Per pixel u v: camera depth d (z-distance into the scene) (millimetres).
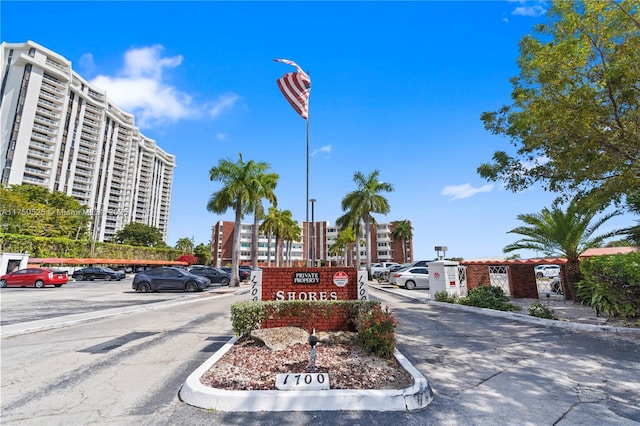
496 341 7512
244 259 99875
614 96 9312
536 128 10625
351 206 37094
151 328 8906
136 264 57125
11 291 20500
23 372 5258
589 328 8656
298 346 6223
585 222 13680
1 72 85125
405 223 80188
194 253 101188
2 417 3711
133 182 121000
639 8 8461
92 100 101812
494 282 18984
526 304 14039
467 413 3896
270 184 28609
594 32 9023
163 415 3770
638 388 4668
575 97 9070
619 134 9164
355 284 8039
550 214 14766
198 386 4223
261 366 5094
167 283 20500
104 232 105938
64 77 92750
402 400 3998
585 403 4180
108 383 4777
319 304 7418
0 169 80500
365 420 3691
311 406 3928
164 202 148250
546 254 15219
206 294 19234
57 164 90688
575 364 5789
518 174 12500
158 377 5023
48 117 90625
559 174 10938
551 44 9891
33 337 7855
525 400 4270
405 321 10141
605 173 10219
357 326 6371
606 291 9547
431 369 5539
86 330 8680
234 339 6914
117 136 114125
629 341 7379
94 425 3541
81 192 99375
